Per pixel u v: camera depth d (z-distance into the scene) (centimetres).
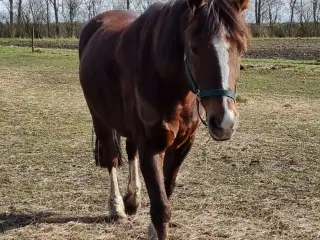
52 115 1104
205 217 529
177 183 640
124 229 504
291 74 1912
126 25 488
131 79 408
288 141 884
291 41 3888
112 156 531
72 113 1132
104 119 499
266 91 1527
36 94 1403
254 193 607
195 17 325
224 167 718
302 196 600
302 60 2570
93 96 501
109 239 480
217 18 316
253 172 695
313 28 4825
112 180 531
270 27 4903
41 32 4969
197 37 320
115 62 443
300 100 1367
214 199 584
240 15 327
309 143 870
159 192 382
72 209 555
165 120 382
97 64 480
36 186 627
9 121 1029
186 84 371
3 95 1358
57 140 873
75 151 799
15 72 1892
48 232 495
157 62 375
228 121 307
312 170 708
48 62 2322
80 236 486
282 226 510
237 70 323
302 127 1010
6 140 866
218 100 312
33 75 1830
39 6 5497
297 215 540
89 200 582
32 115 1099
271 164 736
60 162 735
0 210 549
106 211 549
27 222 519
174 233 490
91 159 754
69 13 5781
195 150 809
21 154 775
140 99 390
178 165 436
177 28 366
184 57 355
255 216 535
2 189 614
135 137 412
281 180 661
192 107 392
